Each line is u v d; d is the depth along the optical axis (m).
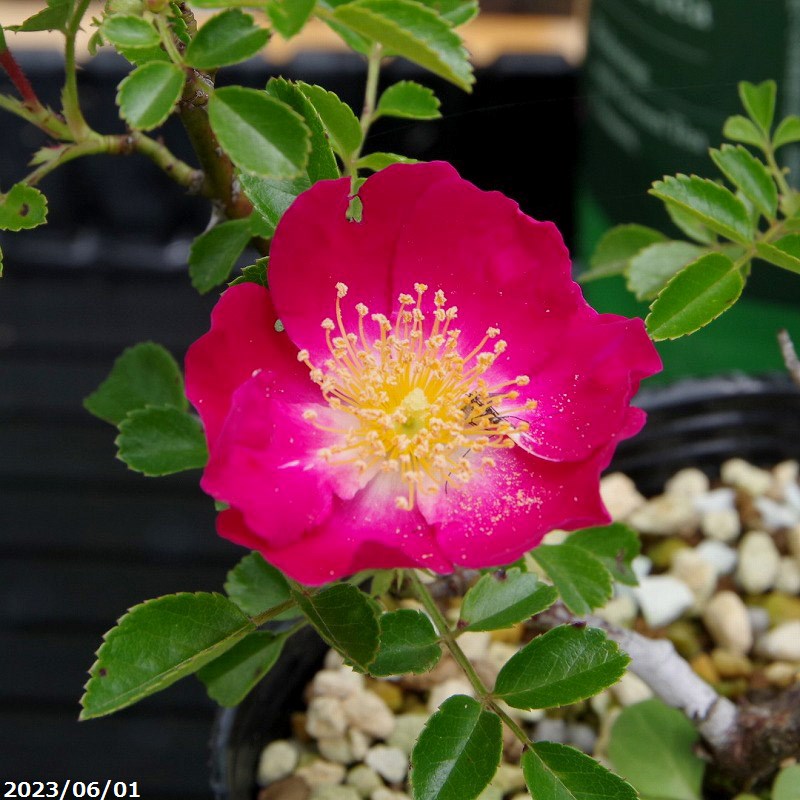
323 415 0.20
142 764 0.32
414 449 0.20
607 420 0.19
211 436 0.19
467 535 0.19
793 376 0.23
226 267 0.22
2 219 0.19
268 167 0.17
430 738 0.19
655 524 0.30
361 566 0.18
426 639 0.19
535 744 0.19
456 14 0.21
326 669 0.27
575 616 0.22
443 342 0.20
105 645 0.18
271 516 0.18
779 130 0.23
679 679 0.24
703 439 0.30
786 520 0.30
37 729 0.33
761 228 0.29
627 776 0.25
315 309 0.20
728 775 0.25
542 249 0.20
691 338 0.34
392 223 0.20
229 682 0.22
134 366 0.24
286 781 0.25
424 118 0.22
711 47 0.31
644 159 0.33
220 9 0.17
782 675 0.27
